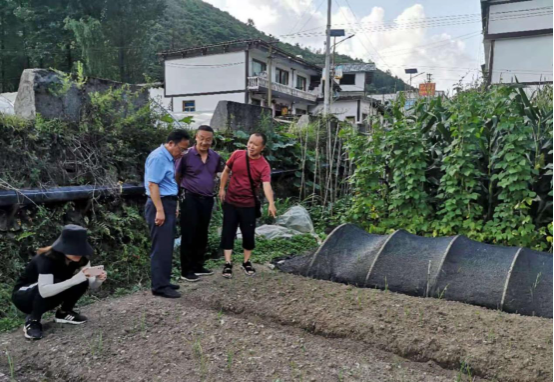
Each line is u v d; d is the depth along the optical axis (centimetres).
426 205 627
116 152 599
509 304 392
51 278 342
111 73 2711
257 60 2917
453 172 577
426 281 437
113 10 2830
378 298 414
